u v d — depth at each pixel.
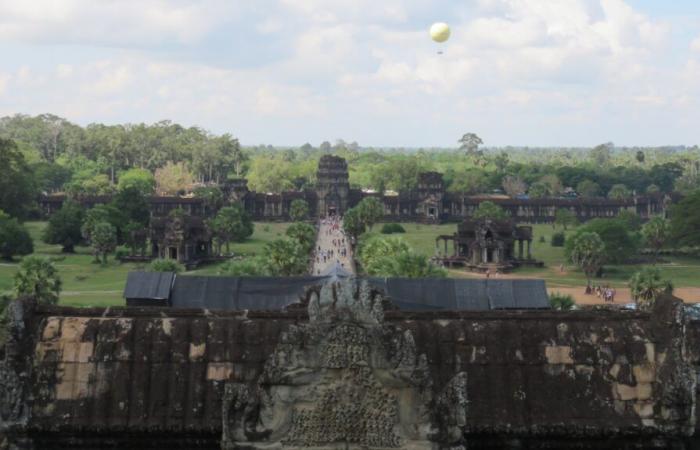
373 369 27.95
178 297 54.41
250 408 27.95
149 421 31.36
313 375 28.03
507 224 198.88
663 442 31.75
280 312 33.91
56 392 31.84
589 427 31.56
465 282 53.16
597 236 166.88
